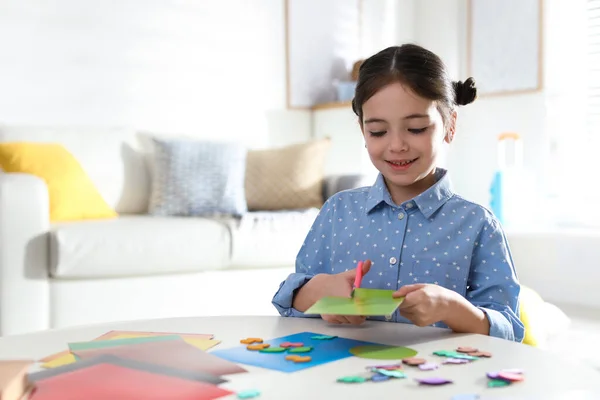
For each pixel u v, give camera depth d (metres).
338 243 1.20
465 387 0.66
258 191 2.95
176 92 3.43
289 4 3.76
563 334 2.31
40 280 2.18
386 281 1.12
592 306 2.78
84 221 2.45
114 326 0.96
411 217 1.13
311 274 1.23
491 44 3.72
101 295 2.26
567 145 3.38
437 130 1.04
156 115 3.38
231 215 2.73
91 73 3.20
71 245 2.20
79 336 0.89
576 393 0.64
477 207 1.12
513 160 3.58
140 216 2.72
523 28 3.53
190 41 3.46
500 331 0.96
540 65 3.44
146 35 3.33
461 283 1.09
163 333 0.90
